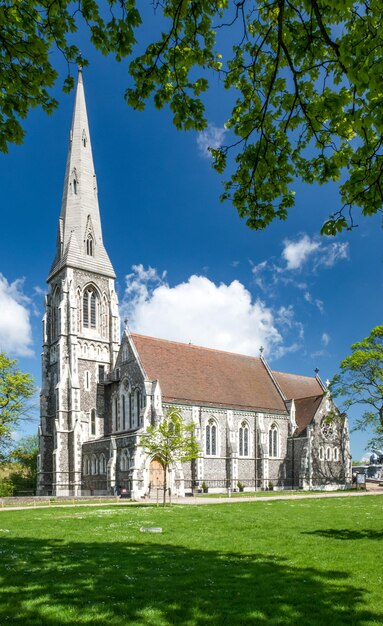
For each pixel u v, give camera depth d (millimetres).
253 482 63469
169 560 15734
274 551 17422
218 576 13602
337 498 45844
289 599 11445
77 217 73812
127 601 11258
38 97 11133
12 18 10148
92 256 73188
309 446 65438
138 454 51031
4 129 11102
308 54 10742
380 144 10039
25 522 26656
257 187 12078
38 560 15625
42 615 10258
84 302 70500
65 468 62594
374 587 12438
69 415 64438
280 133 11516
